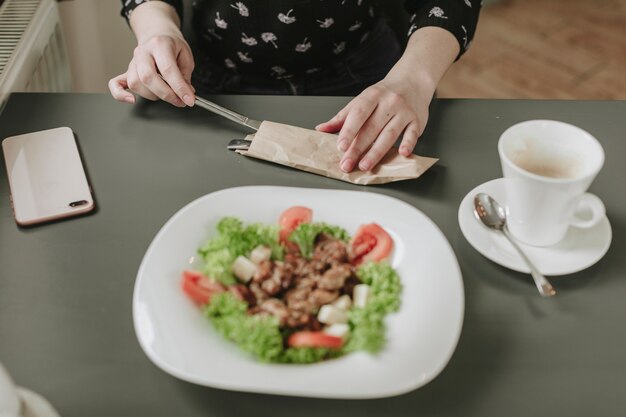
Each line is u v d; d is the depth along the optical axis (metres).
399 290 0.69
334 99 1.00
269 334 0.62
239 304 0.66
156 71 0.98
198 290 0.68
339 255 0.71
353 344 0.63
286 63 1.23
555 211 0.70
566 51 2.44
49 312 0.71
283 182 0.86
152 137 0.93
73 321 0.70
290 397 0.62
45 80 1.25
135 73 0.98
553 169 0.73
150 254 0.70
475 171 0.87
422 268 0.70
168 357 0.61
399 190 0.84
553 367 0.64
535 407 0.61
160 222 0.81
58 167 0.88
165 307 0.66
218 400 0.62
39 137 0.93
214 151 0.91
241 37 1.18
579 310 0.69
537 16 2.63
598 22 2.59
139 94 0.99
